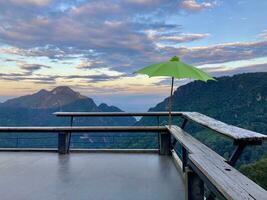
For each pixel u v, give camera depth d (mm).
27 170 5043
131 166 5266
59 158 5965
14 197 3730
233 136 2580
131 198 3670
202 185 2984
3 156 6164
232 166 2602
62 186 4160
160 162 5543
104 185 4195
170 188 4031
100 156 6137
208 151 3248
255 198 1717
